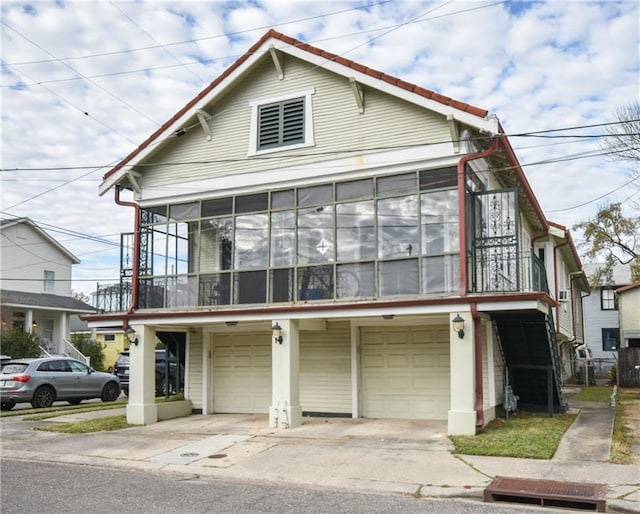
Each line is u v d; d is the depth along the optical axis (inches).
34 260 1343.5
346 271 519.8
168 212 602.9
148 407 564.4
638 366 871.7
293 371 521.7
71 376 756.6
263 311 530.6
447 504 287.6
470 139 482.9
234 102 586.9
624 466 344.8
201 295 576.1
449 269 481.1
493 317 517.7
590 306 1625.2
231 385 625.9
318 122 546.9
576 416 548.7
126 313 584.4
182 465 381.4
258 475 350.9
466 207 483.2
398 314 486.6
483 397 508.7
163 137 593.3
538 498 291.9
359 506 282.7
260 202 564.7
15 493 310.2
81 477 351.3
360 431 481.7
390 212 509.7
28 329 1191.6
